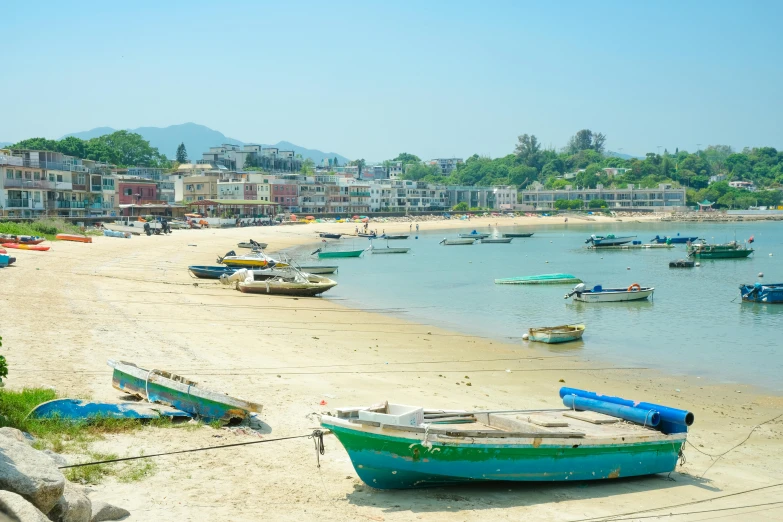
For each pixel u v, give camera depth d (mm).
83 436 14555
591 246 106875
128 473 13062
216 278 53781
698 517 13445
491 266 78250
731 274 69812
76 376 19688
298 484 13477
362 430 12961
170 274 55188
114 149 190125
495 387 23531
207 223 127250
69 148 179000
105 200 117812
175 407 16625
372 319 39094
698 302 48844
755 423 20609
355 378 23188
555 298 50594
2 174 89062
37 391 16578
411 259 88625
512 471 13719
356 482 13859
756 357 30359
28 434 13773
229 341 28453
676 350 31750
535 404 21109
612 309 45438
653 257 91812
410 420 13922
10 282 39312
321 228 150875
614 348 32156
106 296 38469
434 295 51625
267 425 16875
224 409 16312
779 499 14578
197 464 13898
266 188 172875
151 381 17000
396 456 13078
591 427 15477
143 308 35594
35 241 65562
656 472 15234
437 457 13148
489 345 32219
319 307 43031
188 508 11891
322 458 15000
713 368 28125
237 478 13469
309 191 189000
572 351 31328
